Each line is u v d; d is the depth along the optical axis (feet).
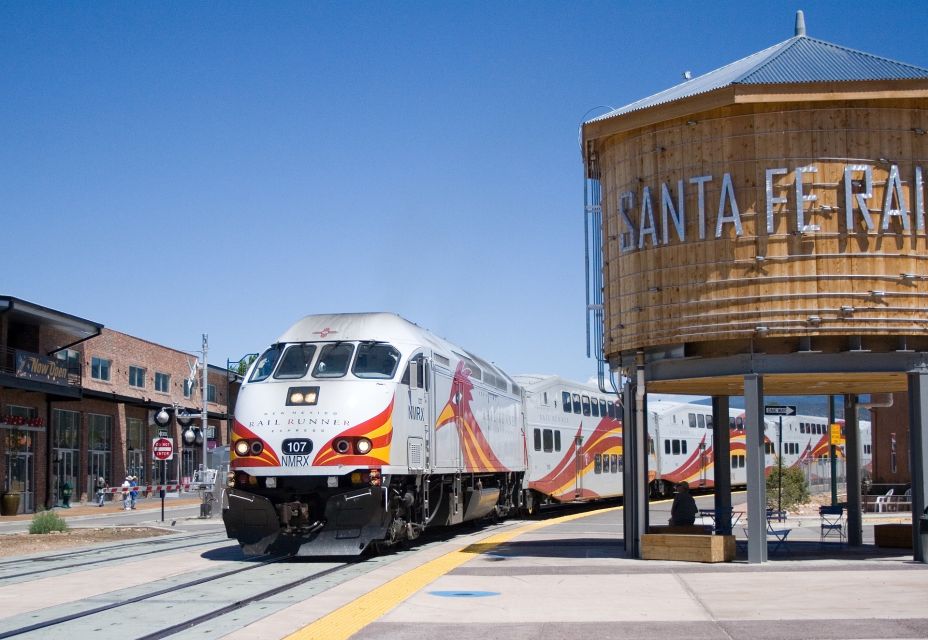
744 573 46.96
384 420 55.77
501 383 88.94
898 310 50.88
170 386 193.36
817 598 38.11
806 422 174.60
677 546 53.11
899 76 51.08
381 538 55.31
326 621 34.37
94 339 161.89
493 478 86.69
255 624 34.12
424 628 32.60
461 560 54.70
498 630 32.01
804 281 50.93
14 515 131.23
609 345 58.34
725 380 54.49
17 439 137.39
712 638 30.07
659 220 54.60
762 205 51.67
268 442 55.16
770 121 51.88
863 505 103.09
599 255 61.52
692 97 52.44
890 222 51.29
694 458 146.51
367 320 60.34
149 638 31.71
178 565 54.95
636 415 55.93
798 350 51.65
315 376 56.90
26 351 133.90
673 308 53.47
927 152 52.01
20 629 33.76
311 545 54.85
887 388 62.13
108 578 49.11
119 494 167.12
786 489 111.75
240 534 55.52
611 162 58.13
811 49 56.54
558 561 53.62
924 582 42.37
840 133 51.49
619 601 38.17
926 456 51.01
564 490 110.22
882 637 29.84
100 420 164.66
